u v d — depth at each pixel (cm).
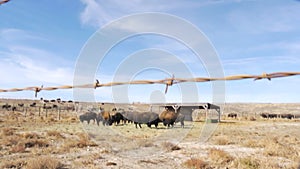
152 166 926
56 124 2856
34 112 5269
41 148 1224
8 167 827
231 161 1002
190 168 907
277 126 3450
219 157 1045
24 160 908
